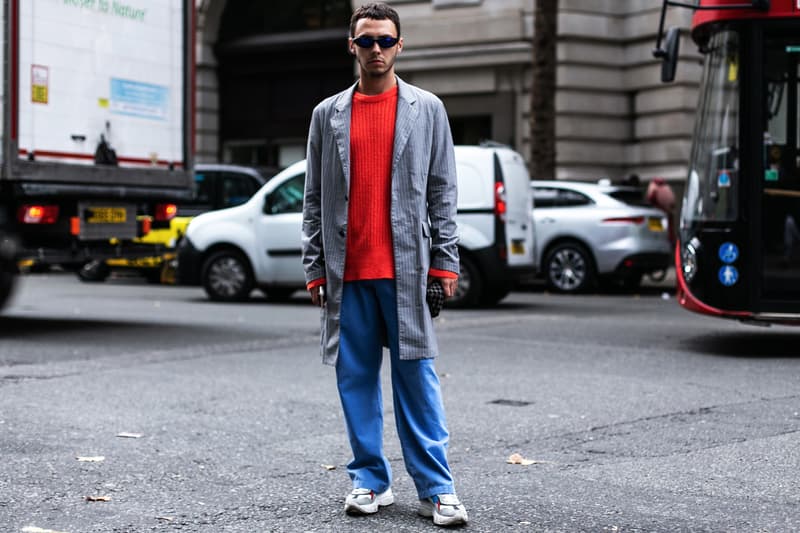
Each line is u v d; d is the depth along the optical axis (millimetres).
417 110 4320
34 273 22562
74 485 4895
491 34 22547
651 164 22125
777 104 9195
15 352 9445
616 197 16438
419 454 4305
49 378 7980
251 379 7996
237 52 26266
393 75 4371
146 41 11453
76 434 6023
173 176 11797
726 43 9398
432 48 23219
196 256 14906
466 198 13711
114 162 11047
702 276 9391
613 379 7961
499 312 13336
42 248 10734
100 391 7434
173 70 11805
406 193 4297
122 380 7910
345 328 4398
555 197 16750
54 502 4598
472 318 12461
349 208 4352
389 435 6062
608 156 22422
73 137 10586
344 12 25062
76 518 4348
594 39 22141
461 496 4688
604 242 16203
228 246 14820
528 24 22281
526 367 8609
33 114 10156
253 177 18062
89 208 10914
